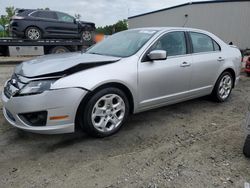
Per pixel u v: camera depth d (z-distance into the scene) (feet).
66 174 9.35
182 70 14.51
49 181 8.95
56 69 10.92
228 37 79.92
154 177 9.21
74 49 42.16
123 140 12.01
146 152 10.94
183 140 12.14
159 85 13.57
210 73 16.42
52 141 11.83
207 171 9.61
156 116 15.16
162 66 13.56
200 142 11.94
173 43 14.61
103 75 11.43
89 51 15.15
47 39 39.60
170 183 8.88
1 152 10.80
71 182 8.91
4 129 13.01
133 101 12.76
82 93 10.85
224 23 80.28
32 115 10.71
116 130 12.51
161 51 12.61
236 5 76.28
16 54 38.40
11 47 37.93
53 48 40.47
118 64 12.17
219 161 10.30
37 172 9.45
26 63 12.81
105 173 9.43
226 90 18.22
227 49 18.02
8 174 9.30
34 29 38.24
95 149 11.13
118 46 14.38
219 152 11.02
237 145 11.66
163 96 14.02
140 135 12.57
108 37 16.48
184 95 15.17
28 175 9.27
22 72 11.53
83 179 9.07
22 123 10.77
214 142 11.95
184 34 15.34
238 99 19.21
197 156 10.68
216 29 82.74
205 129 13.43
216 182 8.95
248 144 10.29
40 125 10.71
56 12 40.01
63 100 10.57
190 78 15.15
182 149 11.25
